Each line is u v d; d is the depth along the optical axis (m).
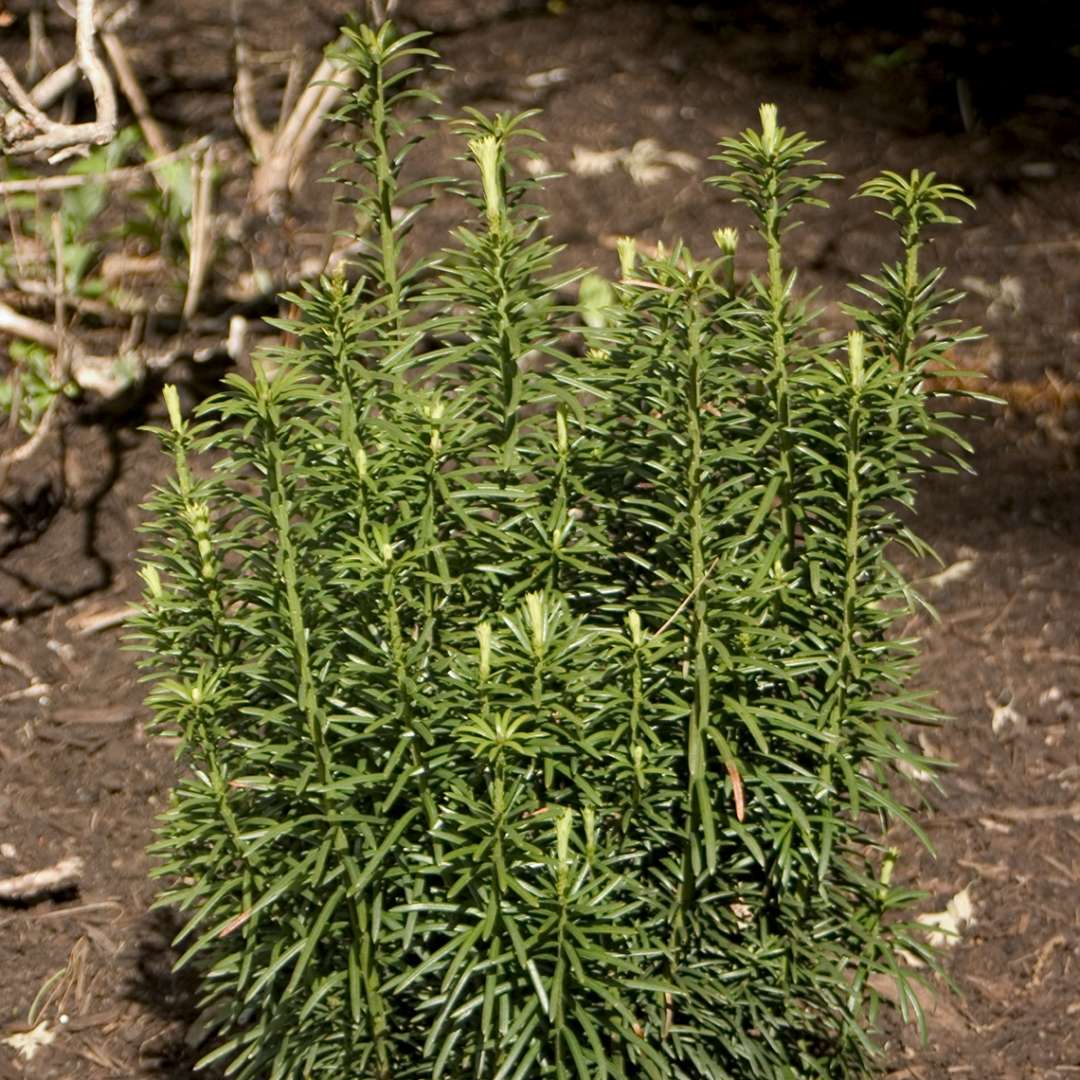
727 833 1.96
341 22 4.21
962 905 2.42
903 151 3.88
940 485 2.98
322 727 1.91
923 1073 2.28
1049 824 2.50
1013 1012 2.33
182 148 3.50
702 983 2.00
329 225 3.36
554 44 4.30
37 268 3.17
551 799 1.96
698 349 1.93
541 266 2.00
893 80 4.21
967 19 4.50
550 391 1.96
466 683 1.90
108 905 2.43
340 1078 2.02
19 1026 2.33
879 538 2.05
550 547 1.97
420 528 1.94
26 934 2.41
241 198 3.47
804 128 3.98
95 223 3.29
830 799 1.98
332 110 3.35
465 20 4.41
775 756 1.94
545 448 2.01
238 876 1.99
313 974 1.99
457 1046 1.99
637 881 1.98
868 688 2.00
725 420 1.98
